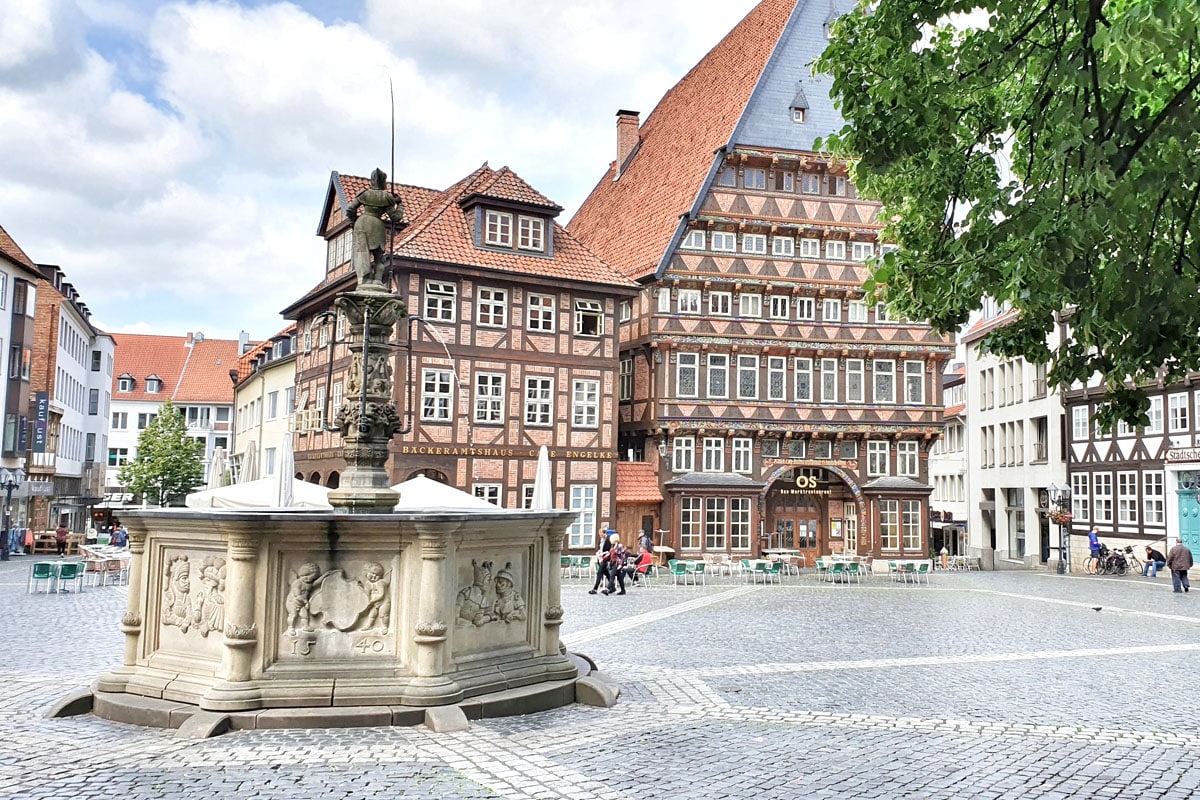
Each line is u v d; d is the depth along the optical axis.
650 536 36.34
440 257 31.70
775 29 40.00
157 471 57.41
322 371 34.69
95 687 9.96
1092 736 9.51
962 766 8.33
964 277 7.97
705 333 37.19
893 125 8.84
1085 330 6.88
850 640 16.41
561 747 8.66
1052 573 38.88
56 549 44.59
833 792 7.51
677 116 45.66
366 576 9.48
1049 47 7.89
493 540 10.20
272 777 7.62
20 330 44.25
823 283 38.50
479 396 32.44
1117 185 6.68
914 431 39.12
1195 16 5.29
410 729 9.05
